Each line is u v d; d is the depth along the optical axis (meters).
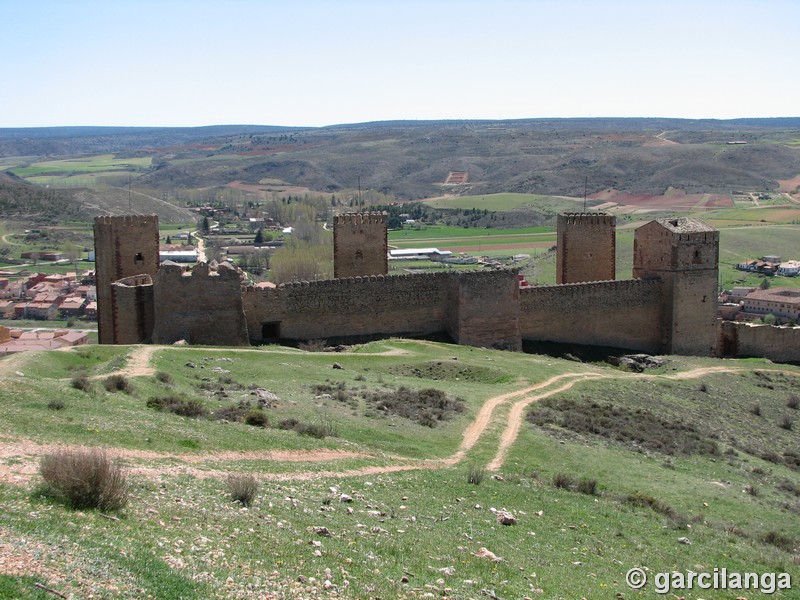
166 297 67.12
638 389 68.25
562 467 44.94
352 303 76.44
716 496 43.47
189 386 48.53
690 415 62.94
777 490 47.38
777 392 74.38
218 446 35.53
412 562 24.72
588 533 32.66
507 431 50.56
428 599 21.56
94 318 171.12
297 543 24.19
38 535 19.78
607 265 91.81
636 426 56.53
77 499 23.30
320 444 39.66
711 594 27.12
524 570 26.16
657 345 89.88
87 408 36.97
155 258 77.50
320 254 165.00
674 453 51.66
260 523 25.56
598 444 50.78
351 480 34.03
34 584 16.88
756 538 36.78
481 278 78.25
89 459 24.16
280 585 20.48
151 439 34.09
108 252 75.56
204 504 26.31
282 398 48.62
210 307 68.06
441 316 80.38
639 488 43.09
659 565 29.64
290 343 73.12
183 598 18.25
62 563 18.33
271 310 73.00
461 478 38.09
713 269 89.19
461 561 25.81
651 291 88.75
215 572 20.33
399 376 62.97
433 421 49.75
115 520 22.61
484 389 61.41
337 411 48.03
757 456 55.38
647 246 90.69
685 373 77.88
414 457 41.88
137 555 20.00
